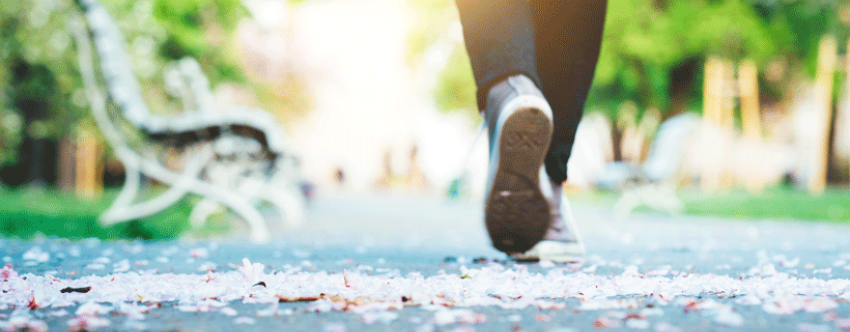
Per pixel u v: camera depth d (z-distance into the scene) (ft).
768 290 5.42
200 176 15.07
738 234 15.84
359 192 88.99
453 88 61.31
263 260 8.38
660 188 27.30
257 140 14.93
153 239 12.07
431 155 100.07
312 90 66.49
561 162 7.43
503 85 6.43
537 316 4.28
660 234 15.98
